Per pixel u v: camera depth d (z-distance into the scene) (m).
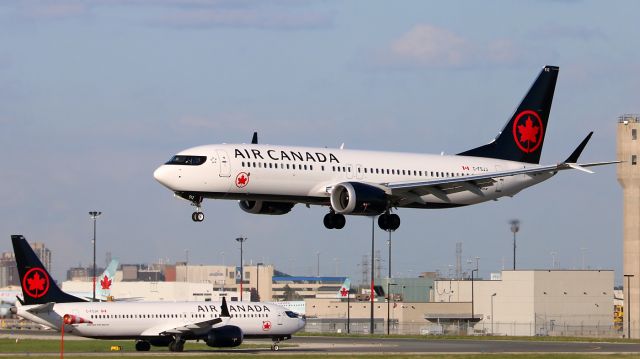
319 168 182.00
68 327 192.12
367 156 189.75
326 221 192.25
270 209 187.50
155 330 195.25
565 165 190.50
